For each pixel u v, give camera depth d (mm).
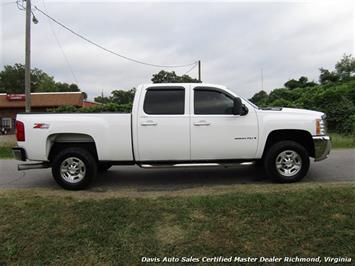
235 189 5668
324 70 57688
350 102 24719
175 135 5945
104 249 3805
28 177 7570
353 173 6961
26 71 15328
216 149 6008
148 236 4027
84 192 5887
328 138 6117
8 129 36406
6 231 4230
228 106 6070
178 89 6078
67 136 6211
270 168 6074
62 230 4207
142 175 7352
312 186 5621
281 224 4168
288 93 37844
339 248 3695
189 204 4805
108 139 5957
